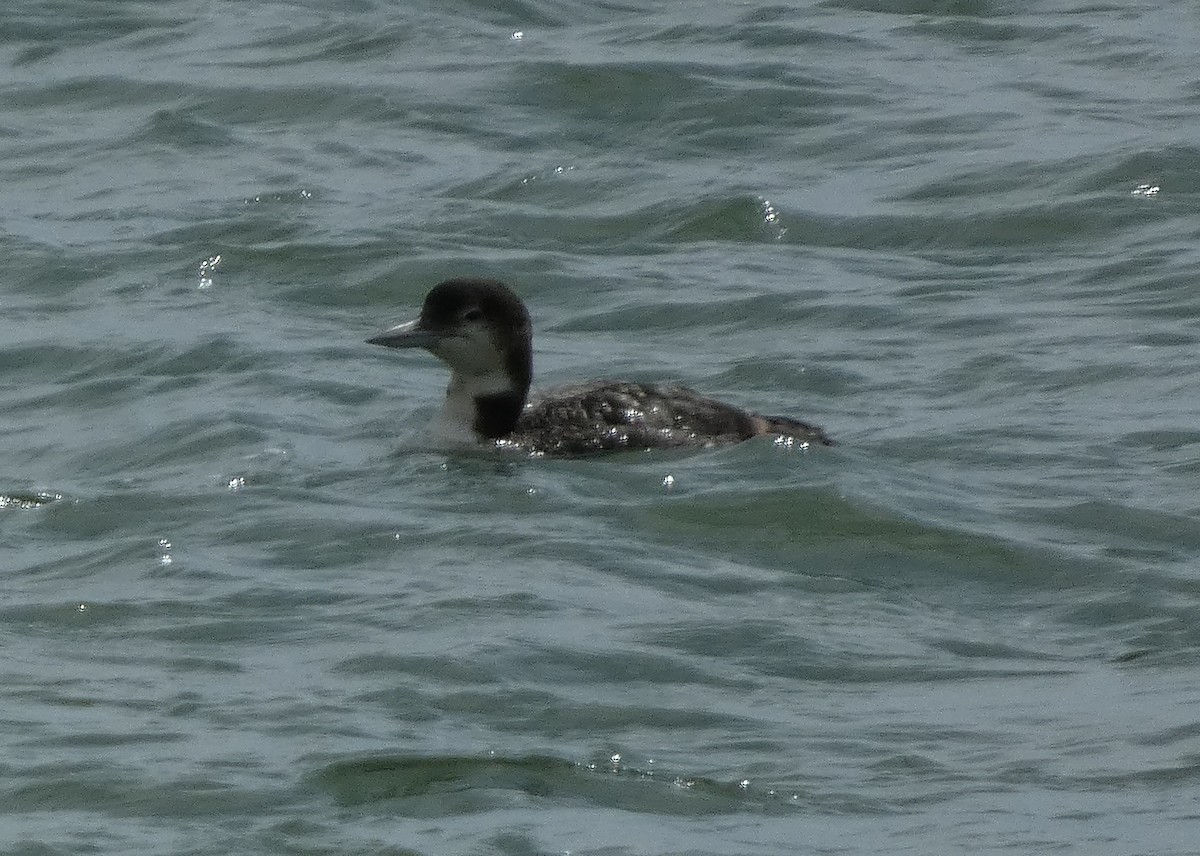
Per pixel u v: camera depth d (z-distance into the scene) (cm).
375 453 1633
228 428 1669
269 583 1352
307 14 2861
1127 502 1505
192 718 1155
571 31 2812
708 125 2489
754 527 1451
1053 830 1042
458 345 1633
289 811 1059
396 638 1259
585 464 1570
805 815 1062
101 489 1548
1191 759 1114
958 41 2766
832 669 1234
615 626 1280
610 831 1039
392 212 2273
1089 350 1847
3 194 2352
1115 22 2819
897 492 1497
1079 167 2306
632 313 2011
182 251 2162
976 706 1186
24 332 1945
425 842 1027
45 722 1152
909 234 2203
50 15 2883
